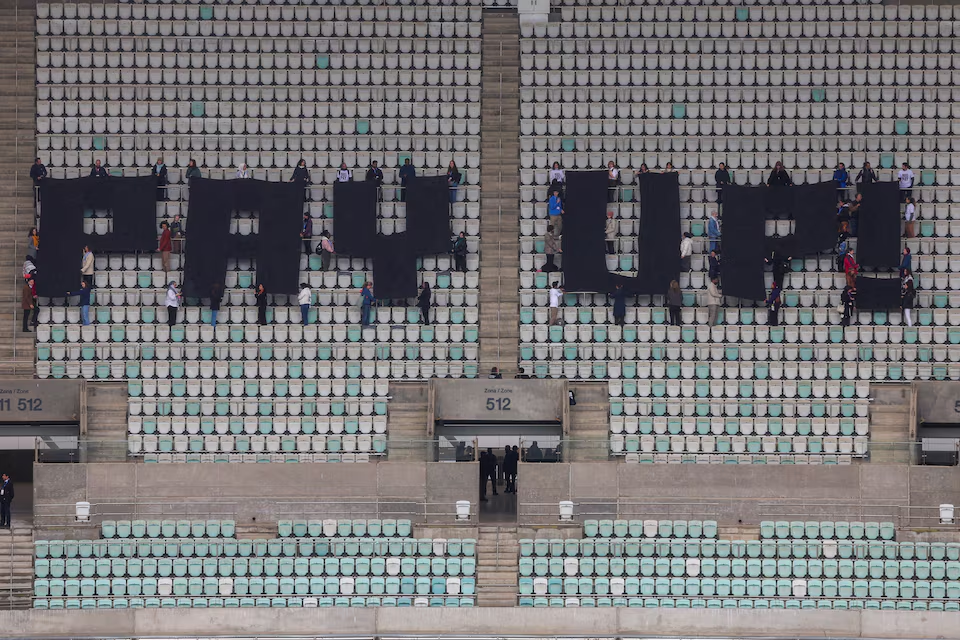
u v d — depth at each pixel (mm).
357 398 108188
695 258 112000
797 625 92438
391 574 98062
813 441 106750
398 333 110562
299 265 110875
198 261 110375
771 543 98375
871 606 96688
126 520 99438
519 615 92562
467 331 110875
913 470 99625
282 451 105562
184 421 106938
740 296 110375
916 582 96875
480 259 112375
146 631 92312
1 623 91875
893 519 99562
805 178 114562
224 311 110625
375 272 111000
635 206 113062
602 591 97562
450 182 112812
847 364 109625
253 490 100062
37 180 110875
